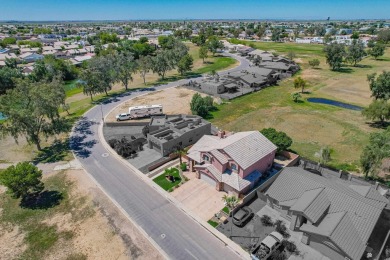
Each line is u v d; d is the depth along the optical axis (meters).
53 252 34.41
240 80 109.00
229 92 100.38
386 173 48.78
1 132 53.72
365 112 69.38
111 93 103.00
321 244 32.69
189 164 50.62
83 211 41.16
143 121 75.56
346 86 108.81
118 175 50.25
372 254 31.78
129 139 64.94
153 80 121.88
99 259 33.16
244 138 47.81
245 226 37.53
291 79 121.06
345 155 55.97
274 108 84.69
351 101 91.75
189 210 40.88
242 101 91.81
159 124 65.56
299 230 34.56
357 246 30.95
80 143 63.53
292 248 33.59
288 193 39.69
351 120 73.88
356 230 32.50
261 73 114.56
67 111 81.69
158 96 97.44
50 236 36.81
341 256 31.34
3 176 41.53
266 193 41.12
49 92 60.06
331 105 87.56
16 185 41.12
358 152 56.75
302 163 52.16
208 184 46.94
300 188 39.59
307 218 33.84
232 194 43.47
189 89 105.38
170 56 130.25
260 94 99.44
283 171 43.62
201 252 33.78
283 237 35.25
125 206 42.00
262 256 31.94
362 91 102.25
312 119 74.88
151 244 35.00
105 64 101.62
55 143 63.75
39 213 41.09
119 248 34.53
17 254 34.34
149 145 59.91
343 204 35.62
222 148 44.38
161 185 47.00
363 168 45.69
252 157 45.00
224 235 36.12
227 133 61.56
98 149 60.47
